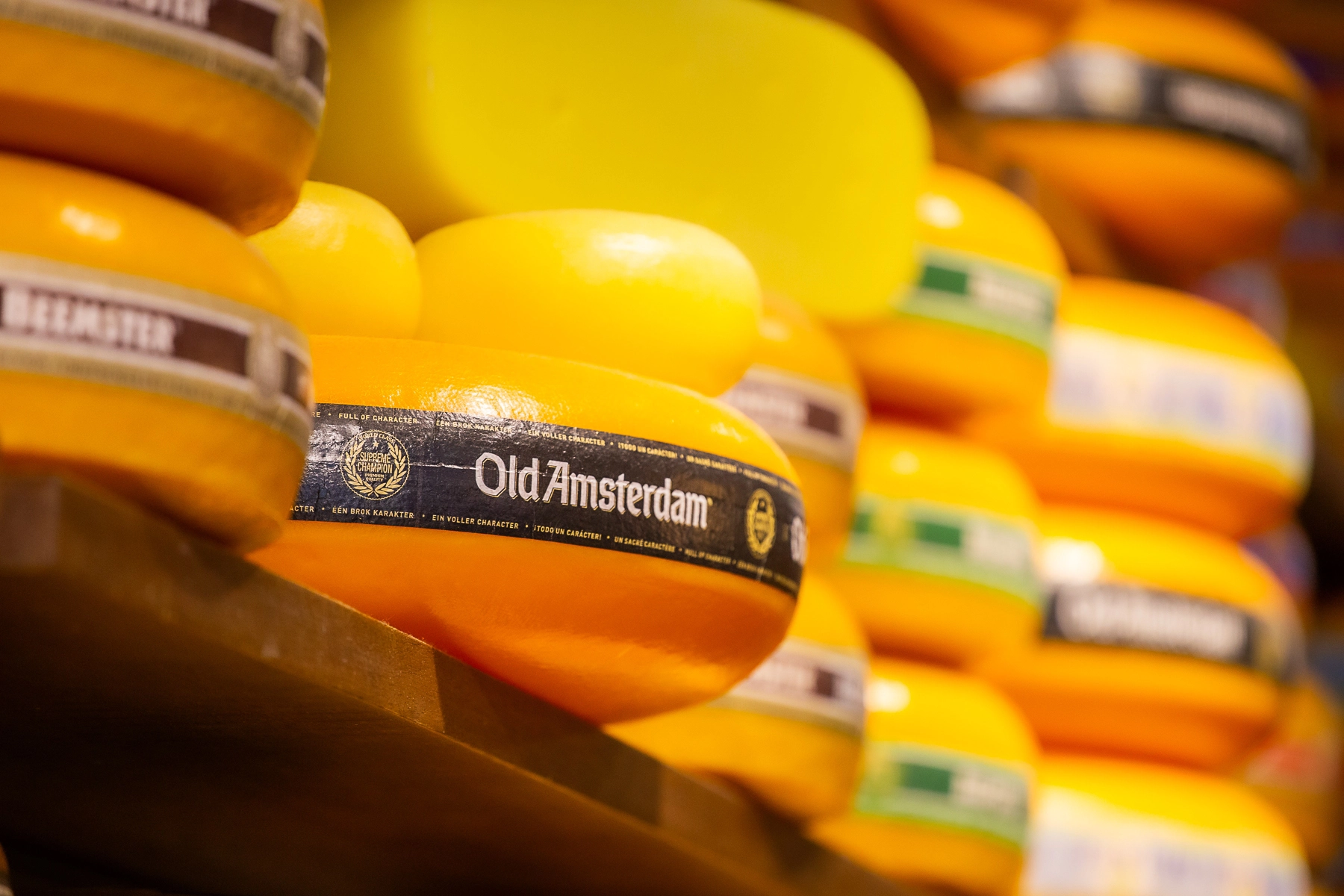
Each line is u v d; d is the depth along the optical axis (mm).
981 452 2457
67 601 1303
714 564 1609
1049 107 2795
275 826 1729
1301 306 4508
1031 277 2443
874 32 2451
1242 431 2775
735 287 1743
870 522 2344
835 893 2018
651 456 1592
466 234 1732
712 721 1949
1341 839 4168
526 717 1596
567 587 1565
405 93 1795
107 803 1670
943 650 2400
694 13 1977
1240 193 2898
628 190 1926
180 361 1343
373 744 1532
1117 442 2705
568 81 1887
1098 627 2676
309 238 1626
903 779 2285
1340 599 4688
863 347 2375
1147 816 2723
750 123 2025
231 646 1367
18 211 1326
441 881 1906
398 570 1547
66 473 1325
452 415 1556
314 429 1548
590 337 1697
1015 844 2346
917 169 2188
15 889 1594
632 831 1726
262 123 1400
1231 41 2936
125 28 1354
